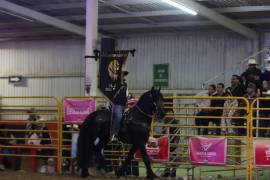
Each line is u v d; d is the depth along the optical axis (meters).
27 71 29.16
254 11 21.16
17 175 13.13
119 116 12.05
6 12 21.95
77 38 28.00
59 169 13.61
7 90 29.45
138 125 11.85
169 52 26.27
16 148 14.27
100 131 12.43
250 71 16.23
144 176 13.87
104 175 12.98
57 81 28.44
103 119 12.34
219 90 14.29
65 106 13.58
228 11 21.33
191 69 25.75
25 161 14.60
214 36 25.39
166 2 18.98
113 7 21.33
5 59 29.61
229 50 25.00
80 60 27.92
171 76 26.14
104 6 21.16
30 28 26.27
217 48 25.28
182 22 23.91
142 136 11.90
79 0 20.58
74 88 28.00
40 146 13.73
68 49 28.25
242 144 13.16
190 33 25.83
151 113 11.91
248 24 23.77
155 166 13.34
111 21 24.31
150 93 11.90
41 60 28.86
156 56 26.52
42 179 12.35
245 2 20.11
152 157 12.75
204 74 25.47
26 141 14.80
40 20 22.09
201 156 12.29
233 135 13.23
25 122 13.91
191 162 12.40
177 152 12.75
